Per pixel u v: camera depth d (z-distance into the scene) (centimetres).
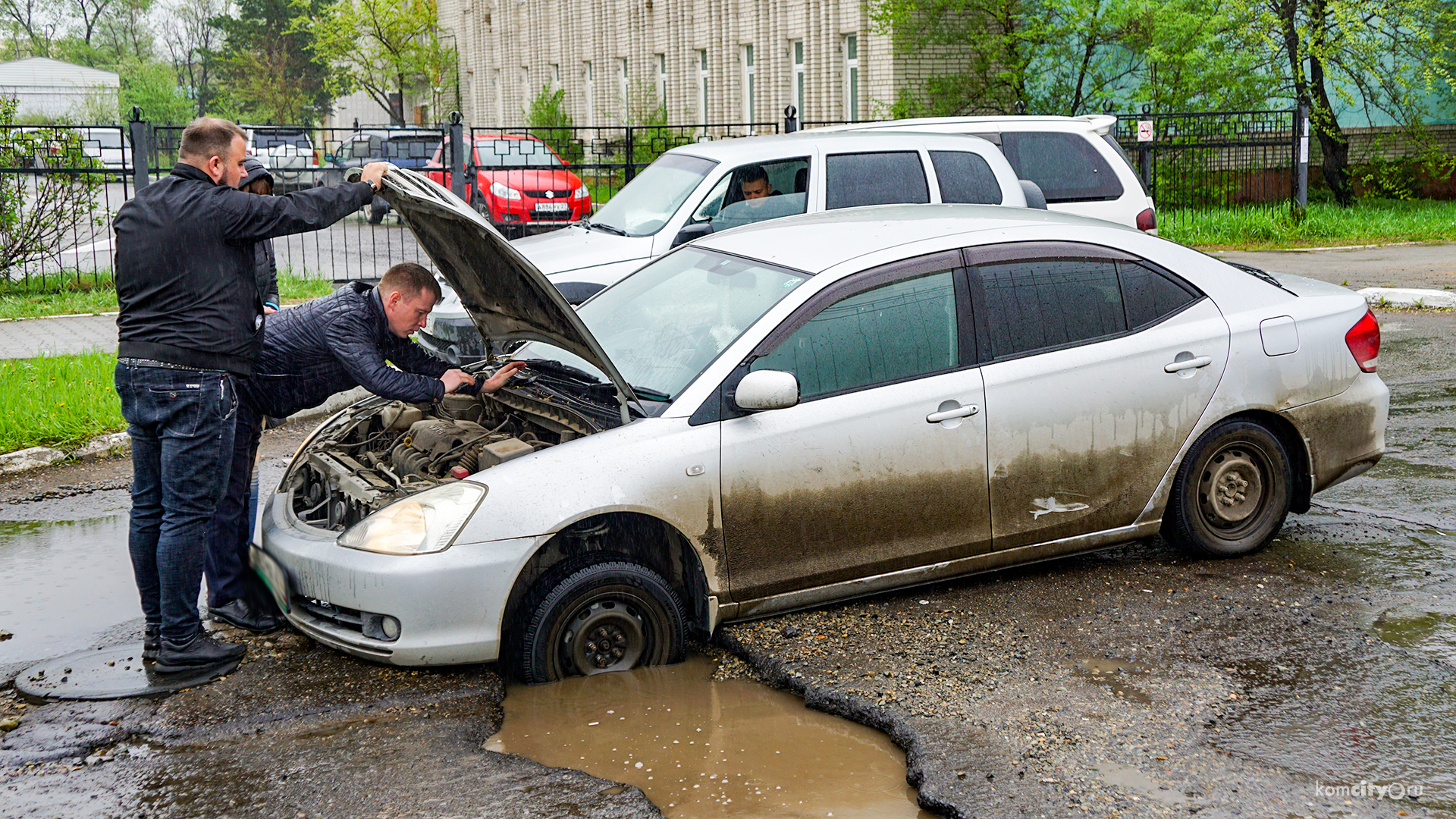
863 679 418
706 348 462
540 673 422
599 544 434
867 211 557
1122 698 403
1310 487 545
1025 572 528
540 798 346
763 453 439
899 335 467
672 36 3325
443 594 403
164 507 431
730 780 357
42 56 9125
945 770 355
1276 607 482
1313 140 2702
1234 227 2078
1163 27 2262
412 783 355
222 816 339
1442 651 438
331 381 493
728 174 862
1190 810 334
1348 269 1625
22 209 1488
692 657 450
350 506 457
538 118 3603
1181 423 510
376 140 1564
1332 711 393
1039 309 491
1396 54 2548
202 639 441
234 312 425
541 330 470
